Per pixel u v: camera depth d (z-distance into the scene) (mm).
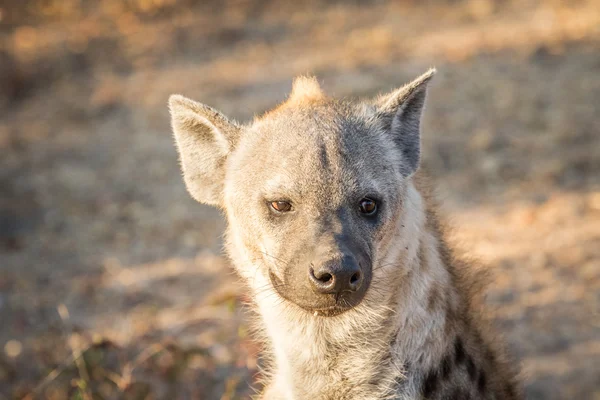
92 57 19625
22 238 12906
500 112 14461
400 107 6117
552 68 15828
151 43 19719
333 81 16234
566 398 8406
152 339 9445
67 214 13508
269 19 20047
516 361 6750
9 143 16422
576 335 9320
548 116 14195
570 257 10695
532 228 11406
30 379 9195
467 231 11430
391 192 5785
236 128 6238
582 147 13227
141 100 17297
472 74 15945
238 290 9203
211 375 8648
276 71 17266
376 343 5789
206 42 19328
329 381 5934
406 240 5809
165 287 11102
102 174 14727
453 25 18344
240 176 6012
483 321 6270
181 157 6410
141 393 8219
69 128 16734
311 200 5559
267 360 6828
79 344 8875
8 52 19406
